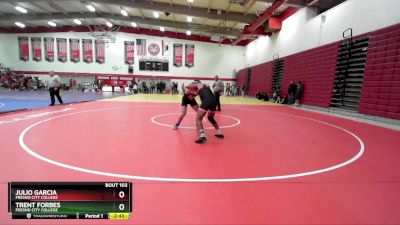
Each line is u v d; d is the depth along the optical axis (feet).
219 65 90.58
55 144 14.25
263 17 47.37
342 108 34.37
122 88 87.45
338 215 7.43
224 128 21.29
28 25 82.33
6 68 83.20
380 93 27.63
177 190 8.75
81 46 85.76
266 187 9.25
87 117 24.91
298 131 21.03
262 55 69.15
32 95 54.60
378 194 8.96
